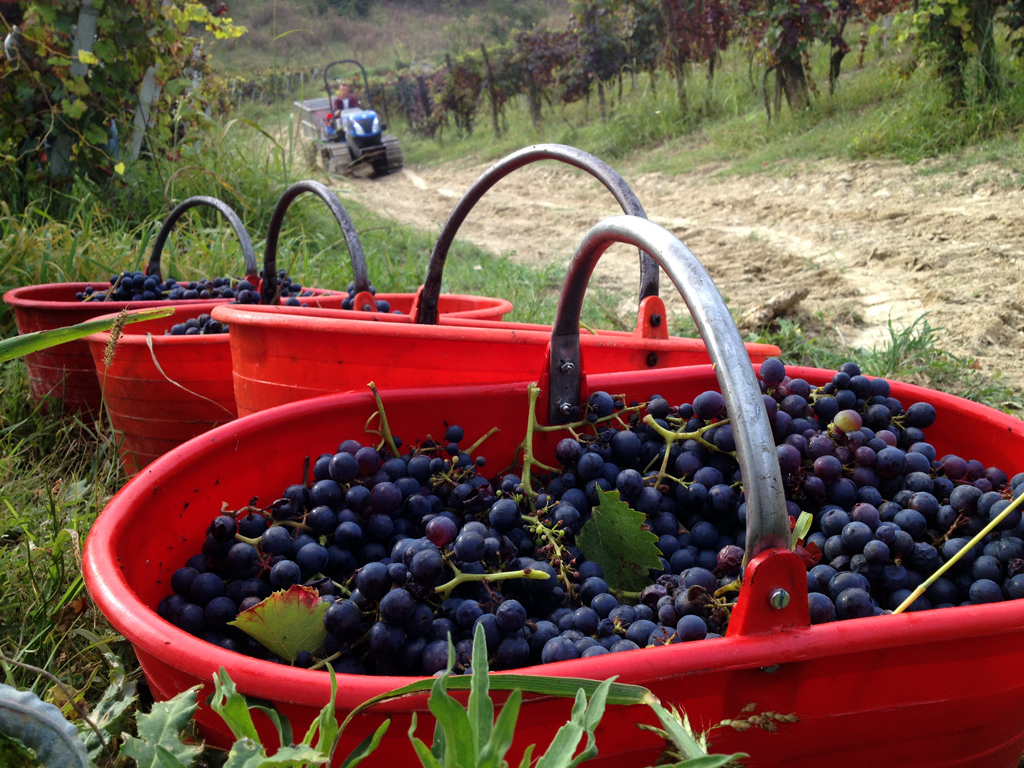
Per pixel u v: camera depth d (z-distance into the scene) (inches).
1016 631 37.4
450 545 46.1
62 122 197.2
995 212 220.8
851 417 55.1
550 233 318.0
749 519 34.2
